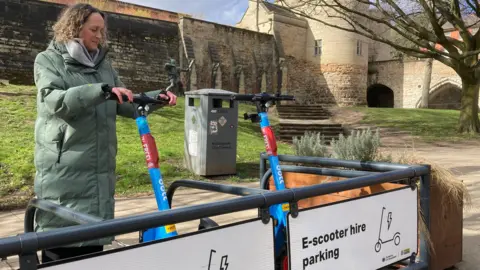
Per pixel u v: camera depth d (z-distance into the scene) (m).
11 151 8.42
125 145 10.07
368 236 2.71
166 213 1.73
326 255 2.44
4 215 5.87
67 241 1.47
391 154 5.84
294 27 32.53
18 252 1.37
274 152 3.11
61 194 2.45
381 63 39.44
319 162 3.91
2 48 19.36
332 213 2.46
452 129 20.02
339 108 26.64
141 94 2.37
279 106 23.56
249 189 2.57
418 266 3.11
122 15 23.84
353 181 2.51
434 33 17.80
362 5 29.92
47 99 2.30
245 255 2.03
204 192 7.27
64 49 2.52
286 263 2.34
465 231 4.92
